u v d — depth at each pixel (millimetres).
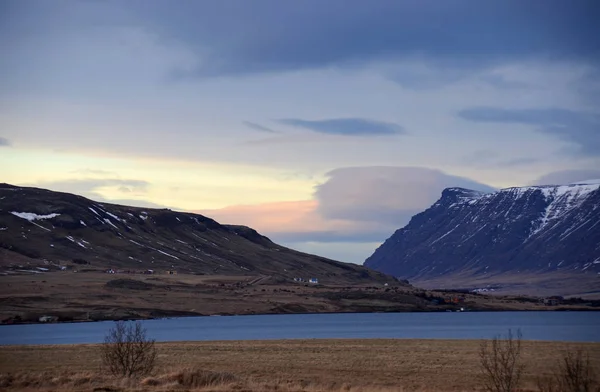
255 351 109750
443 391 62719
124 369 66438
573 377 54031
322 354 104125
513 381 65500
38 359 97438
